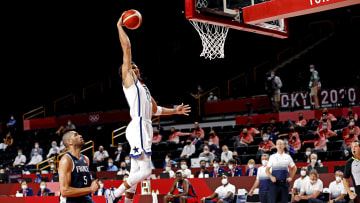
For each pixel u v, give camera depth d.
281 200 8.40
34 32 26.22
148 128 4.96
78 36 27.34
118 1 25.86
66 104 26.86
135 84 4.95
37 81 26.91
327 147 14.12
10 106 26.05
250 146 15.20
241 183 10.95
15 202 11.10
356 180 7.10
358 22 26.89
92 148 19.59
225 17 8.04
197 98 21.64
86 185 5.03
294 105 19.67
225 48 27.12
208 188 11.00
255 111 20.62
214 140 15.99
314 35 28.25
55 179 13.84
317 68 24.16
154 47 28.70
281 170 8.29
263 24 8.67
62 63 27.73
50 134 22.23
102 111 24.33
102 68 27.78
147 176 4.88
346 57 24.25
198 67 26.88
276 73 24.33
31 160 18.55
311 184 9.67
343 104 18.45
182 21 27.56
